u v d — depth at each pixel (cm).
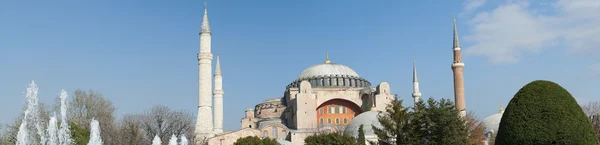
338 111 13600
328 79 14388
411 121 5975
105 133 9331
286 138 12700
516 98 3706
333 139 8831
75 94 9644
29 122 6931
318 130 11788
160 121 10506
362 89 13500
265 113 14712
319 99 13312
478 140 8312
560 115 3500
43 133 7081
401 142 6006
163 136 10462
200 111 10581
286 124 13925
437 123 5866
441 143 5878
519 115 3612
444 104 6053
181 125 10712
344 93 13462
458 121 6012
